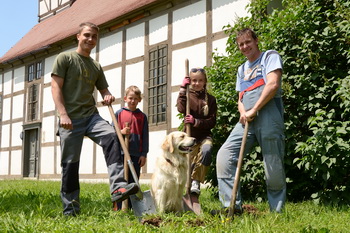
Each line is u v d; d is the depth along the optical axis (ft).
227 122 20.88
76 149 13.97
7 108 64.95
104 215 13.99
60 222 11.71
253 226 10.77
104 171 45.42
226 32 24.12
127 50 44.62
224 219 11.67
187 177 15.26
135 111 18.25
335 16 19.02
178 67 38.29
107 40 47.55
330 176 17.02
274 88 13.30
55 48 55.31
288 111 19.40
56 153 53.36
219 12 35.32
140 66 42.75
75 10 63.26
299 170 19.30
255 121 14.08
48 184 33.58
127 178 16.38
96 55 48.83
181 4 38.88
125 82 44.39
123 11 44.21
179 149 14.97
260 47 20.18
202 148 15.78
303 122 19.19
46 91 56.65
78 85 14.20
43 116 56.70
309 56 18.37
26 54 58.85
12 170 62.08
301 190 19.42
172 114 38.19
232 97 20.66
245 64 14.93
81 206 16.52
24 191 24.57
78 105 14.10
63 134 13.93
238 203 13.98
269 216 12.46
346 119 17.94
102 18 47.78
